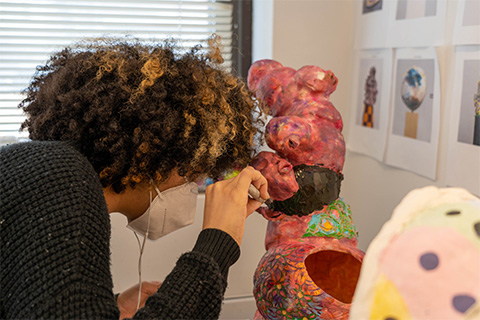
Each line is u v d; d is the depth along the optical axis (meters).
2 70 1.67
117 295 1.16
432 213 0.41
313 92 1.06
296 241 1.01
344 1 1.62
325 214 1.03
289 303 0.91
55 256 0.64
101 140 0.78
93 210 0.69
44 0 1.67
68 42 1.71
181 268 0.74
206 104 0.83
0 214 0.67
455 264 0.36
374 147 1.51
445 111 1.20
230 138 0.87
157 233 0.95
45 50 1.69
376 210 1.53
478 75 1.08
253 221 1.65
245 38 1.83
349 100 1.68
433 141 1.24
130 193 0.88
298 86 1.07
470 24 1.10
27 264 0.64
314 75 1.05
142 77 0.81
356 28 1.61
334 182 1.00
